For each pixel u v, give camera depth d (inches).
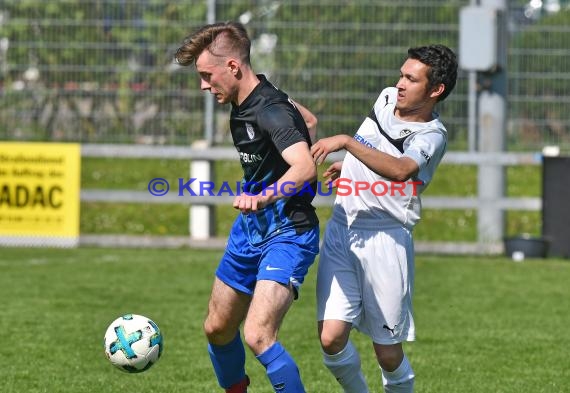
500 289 1230.3
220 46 601.3
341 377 646.5
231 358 651.5
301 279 605.3
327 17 1573.6
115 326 649.0
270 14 1579.7
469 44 1529.3
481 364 851.4
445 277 1318.9
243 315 638.5
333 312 633.0
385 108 646.5
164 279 1275.8
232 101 613.6
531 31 1582.2
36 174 1577.3
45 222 1583.4
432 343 932.6
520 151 1598.2
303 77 1578.5
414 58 629.0
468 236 1654.8
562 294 1199.6
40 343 911.7
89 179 1808.6
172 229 1700.3
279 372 582.9
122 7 1598.2
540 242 1493.6
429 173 634.2
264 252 609.6
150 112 1610.5
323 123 1583.4
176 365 837.2
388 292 634.8
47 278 1269.7
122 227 1697.8
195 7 1589.6
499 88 1581.0
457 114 1592.0
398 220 639.1
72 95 1611.7
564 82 1581.0
